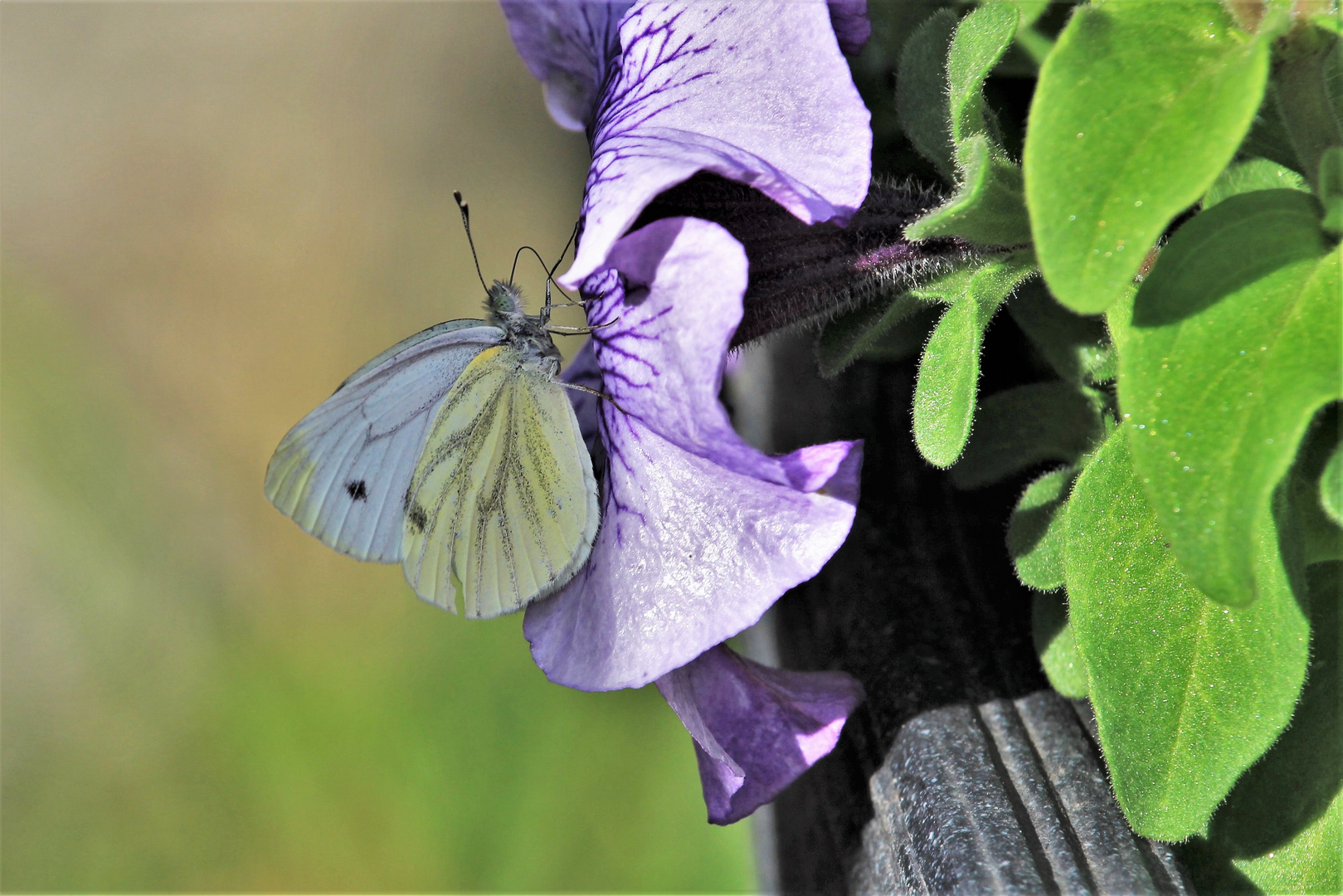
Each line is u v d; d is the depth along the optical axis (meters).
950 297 0.49
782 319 0.50
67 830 0.68
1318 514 0.48
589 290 0.50
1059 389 0.50
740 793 0.50
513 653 0.63
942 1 0.51
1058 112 0.47
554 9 0.51
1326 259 0.48
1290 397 0.47
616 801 0.60
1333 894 0.49
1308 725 0.49
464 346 0.51
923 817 0.49
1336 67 0.48
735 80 0.49
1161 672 0.48
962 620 0.51
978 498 0.52
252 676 0.70
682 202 0.50
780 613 0.53
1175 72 0.47
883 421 0.53
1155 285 0.48
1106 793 0.49
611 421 0.49
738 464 0.48
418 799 0.62
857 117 0.48
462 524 0.51
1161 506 0.47
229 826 0.66
